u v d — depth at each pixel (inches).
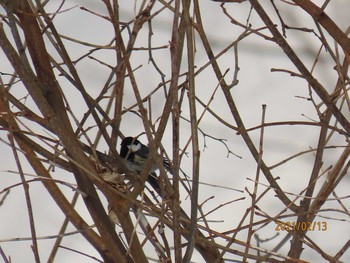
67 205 213.6
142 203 211.6
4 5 198.5
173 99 194.5
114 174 236.4
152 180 277.7
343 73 255.8
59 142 220.1
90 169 206.4
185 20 189.8
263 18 228.2
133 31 245.8
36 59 215.5
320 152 257.1
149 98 232.5
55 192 215.8
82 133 230.4
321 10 218.1
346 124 231.9
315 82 231.3
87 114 242.1
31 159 220.5
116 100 260.7
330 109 235.6
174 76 194.2
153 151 200.8
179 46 194.2
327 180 261.1
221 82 237.8
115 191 206.1
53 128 202.5
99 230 209.3
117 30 211.5
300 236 251.4
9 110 199.2
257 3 227.5
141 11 273.3
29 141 220.7
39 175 219.1
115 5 245.9
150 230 245.8
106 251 210.1
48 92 214.5
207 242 223.5
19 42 203.8
